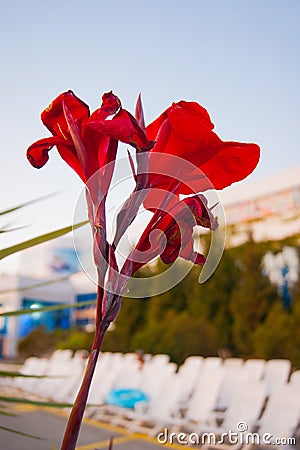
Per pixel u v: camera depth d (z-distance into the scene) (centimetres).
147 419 671
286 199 2284
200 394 645
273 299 1436
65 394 857
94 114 58
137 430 679
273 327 1295
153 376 788
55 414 772
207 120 59
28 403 59
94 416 780
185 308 1564
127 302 1603
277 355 1248
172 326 1392
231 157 62
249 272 1470
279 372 698
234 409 577
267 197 2344
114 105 58
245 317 1420
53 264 3011
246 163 62
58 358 1148
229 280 1523
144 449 578
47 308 62
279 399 541
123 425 720
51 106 63
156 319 1541
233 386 704
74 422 52
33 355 1992
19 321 2847
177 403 677
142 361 936
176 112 59
